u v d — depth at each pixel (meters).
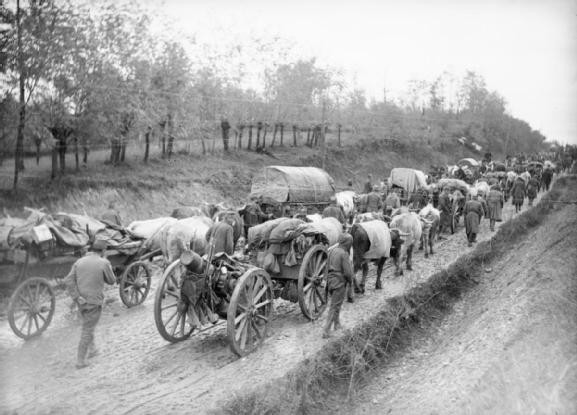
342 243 8.81
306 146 37.78
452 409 6.87
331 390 7.64
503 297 11.47
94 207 17.12
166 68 22.00
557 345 7.96
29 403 6.26
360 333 9.23
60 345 8.24
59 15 16.39
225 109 29.69
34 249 8.24
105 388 6.80
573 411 6.25
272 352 8.10
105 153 21.38
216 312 8.12
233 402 6.41
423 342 10.09
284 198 18.11
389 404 7.48
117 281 10.38
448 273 13.66
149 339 8.61
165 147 25.25
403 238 13.20
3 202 14.63
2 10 15.45
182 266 8.16
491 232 19.84
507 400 6.76
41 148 18.67
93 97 17.78
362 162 40.66
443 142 56.94
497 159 59.66
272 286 8.55
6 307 8.09
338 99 42.94
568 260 12.45
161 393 6.69
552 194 25.75
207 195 22.52
